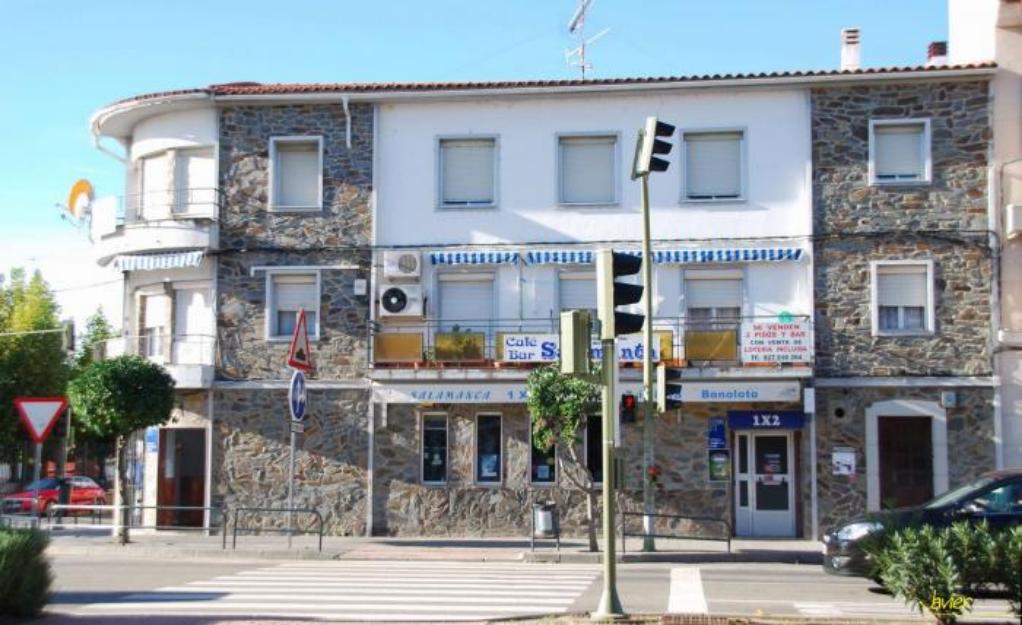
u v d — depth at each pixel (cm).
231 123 2705
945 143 2525
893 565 1052
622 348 2517
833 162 2553
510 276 2623
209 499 2627
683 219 2588
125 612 1322
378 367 2567
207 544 2323
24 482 4897
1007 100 2512
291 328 2672
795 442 2534
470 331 2602
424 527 2572
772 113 2580
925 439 2486
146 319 2791
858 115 2552
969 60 2691
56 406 2244
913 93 2541
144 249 2686
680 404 2134
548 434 2153
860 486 2475
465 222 2638
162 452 2688
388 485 2589
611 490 1172
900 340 2502
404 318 2623
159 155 2791
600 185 2638
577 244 2611
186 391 2647
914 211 2523
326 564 1994
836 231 2536
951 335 2489
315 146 2698
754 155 2578
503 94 2634
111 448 5519
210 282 2691
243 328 2661
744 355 2473
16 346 4428
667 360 2472
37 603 1265
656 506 2522
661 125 1903
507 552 2208
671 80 2581
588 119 2634
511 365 2527
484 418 2603
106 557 2133
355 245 2648
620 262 1201
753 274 2559
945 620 1044
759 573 1852
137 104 2712
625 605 1394
